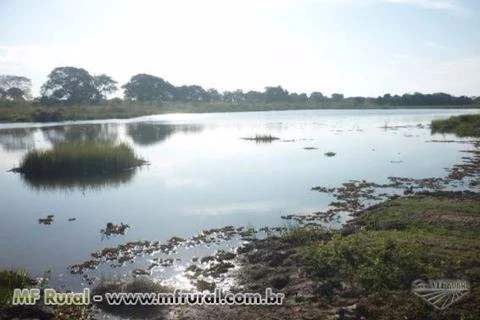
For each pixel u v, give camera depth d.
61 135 57.09
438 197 19.94
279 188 24.33
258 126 73.94
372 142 46.44
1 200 22.86
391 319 9.31
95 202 22.19
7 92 145.62
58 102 128.38
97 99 141.12
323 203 20.89
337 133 58.34
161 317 10.30
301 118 100.38
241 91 192.75
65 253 15.06
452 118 62.91
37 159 29.81
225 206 20.84
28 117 89.19
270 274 12.37
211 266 13.45
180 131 64.25
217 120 94.19
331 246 13.09
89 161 29.88
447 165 30.94
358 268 11.63
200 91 185.75
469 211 16.64
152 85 166.75
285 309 10.31
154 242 15.98
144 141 50.09
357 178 26.72
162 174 29.27
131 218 19.20
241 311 10.41
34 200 22.80
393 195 21.20
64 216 19.72
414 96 171.88
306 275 11.91
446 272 10.80
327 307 10.23
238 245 15.52
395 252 12.00
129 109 121.38
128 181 27.14
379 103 177.25
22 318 10.09
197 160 35.25
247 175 28.44
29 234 17.22
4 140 50.88
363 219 17.03
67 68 135.88
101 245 15.88
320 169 30.16
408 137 51.56
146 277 12.57
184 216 19.39
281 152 39.25
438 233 14.23
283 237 15.26
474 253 11.84
